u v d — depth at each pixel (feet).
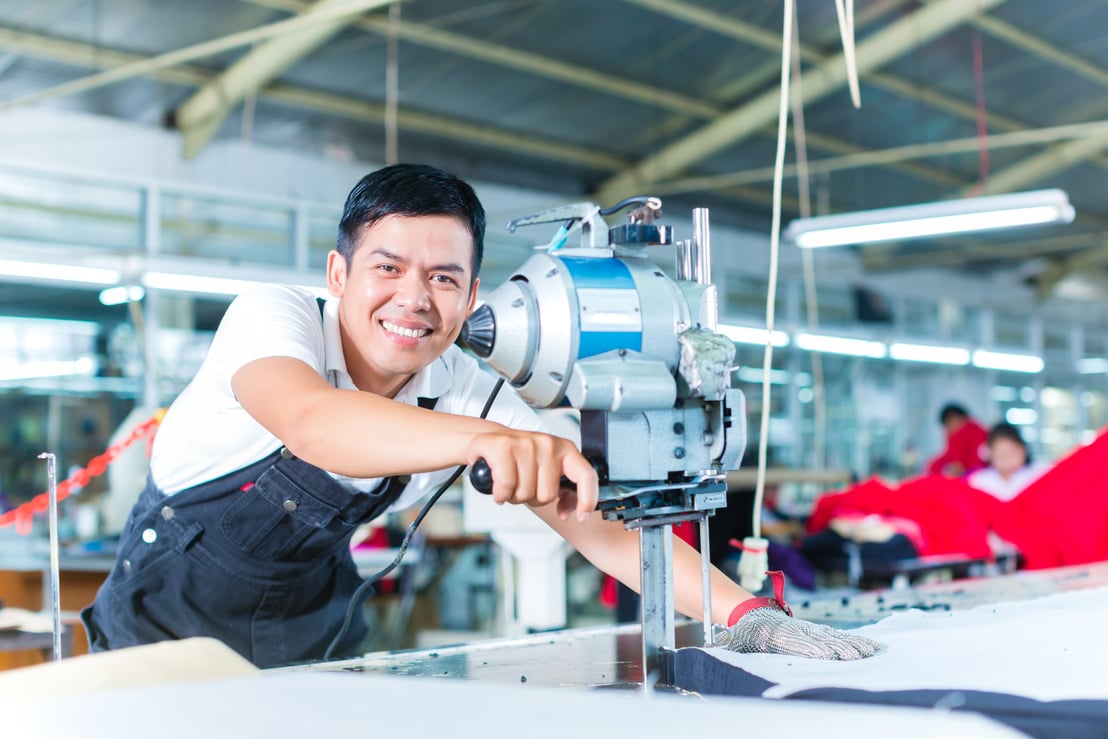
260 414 3.34
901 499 16.60
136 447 13.91
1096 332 51.01
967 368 48.55
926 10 27.45
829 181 37.29
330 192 31.45
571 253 3.03
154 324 25.49
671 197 38.14
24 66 24.35
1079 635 3.37
